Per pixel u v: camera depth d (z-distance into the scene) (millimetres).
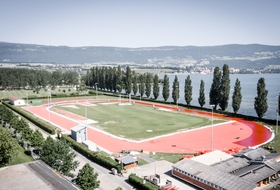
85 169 43469
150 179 51719
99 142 78688
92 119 110562
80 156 66812
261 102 103188
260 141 78875
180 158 65062
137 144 76688
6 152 50344
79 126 81062
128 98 181375
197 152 69375
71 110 132750
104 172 56688
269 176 51156
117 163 57719
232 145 75312
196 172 50250
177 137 83438
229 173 49500
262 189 48438
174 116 115875
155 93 164625
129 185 50438
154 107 142000
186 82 139500
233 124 100562
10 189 36469
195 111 128500
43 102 161875
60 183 38344
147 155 67562
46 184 37969
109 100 171625
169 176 54688
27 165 45000
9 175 40969
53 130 87375
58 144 49562
